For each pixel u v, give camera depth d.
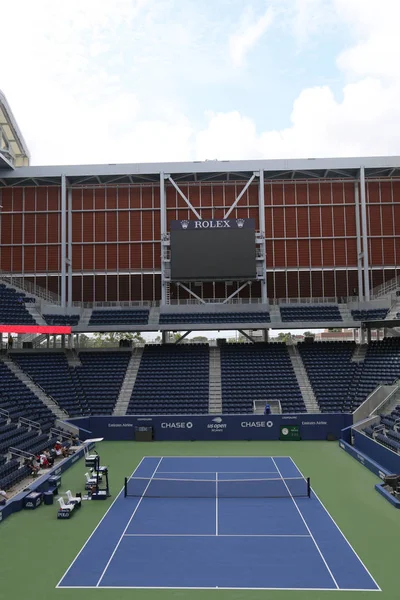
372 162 48.56
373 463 28.88
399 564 16.75
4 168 48.91
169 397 42.34
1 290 48.19
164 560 17.20
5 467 26.48
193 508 22.72
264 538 19.11
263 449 35.66
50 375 44.16
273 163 48.97
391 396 38.12
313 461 31.67
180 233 47.41
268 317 47.91
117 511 22.44
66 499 24.30
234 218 49.53
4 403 36.62
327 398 41.62
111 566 16.75
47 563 17.02
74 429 37.00
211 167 48.91
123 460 32.38
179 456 33.50
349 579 15.70
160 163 49.03
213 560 17.19
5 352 46.81
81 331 46.72
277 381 44.06
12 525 20.73
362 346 47.50
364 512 21.97
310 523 20.66
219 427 39.56
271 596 14.65
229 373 45.16
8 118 49.91
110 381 44.59
